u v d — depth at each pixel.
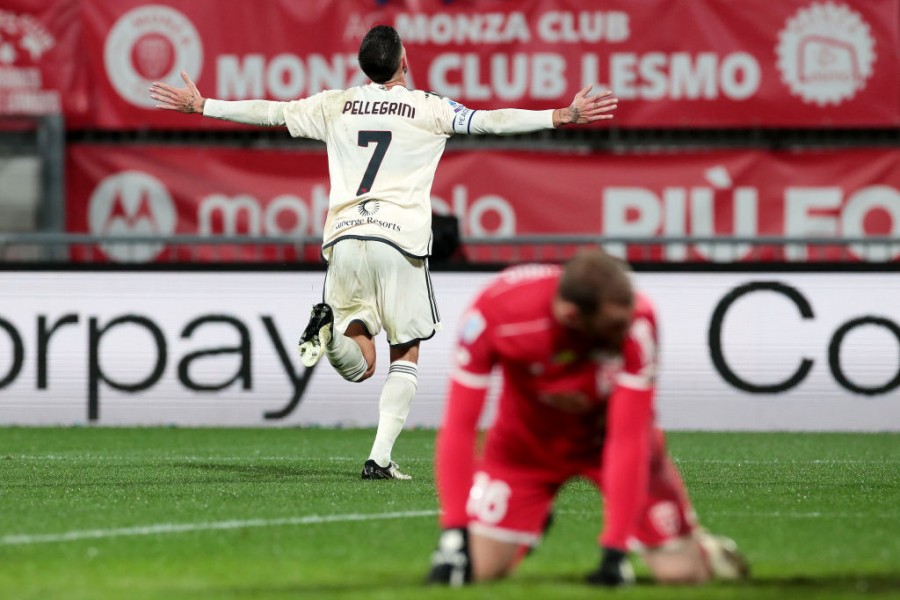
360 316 24.70
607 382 13.46
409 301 24.67
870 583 14.48
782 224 45.88
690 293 39.94
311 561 15.84
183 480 24.45
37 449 32.72
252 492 22.39
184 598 13.61
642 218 45.94
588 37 45.50
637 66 45.62
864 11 45.38
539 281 13.45
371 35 24.95
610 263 12.69
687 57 45.59
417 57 45.47
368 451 32.28
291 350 40.00
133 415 40.00
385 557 16.14
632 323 12.87
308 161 46.16
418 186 24.67
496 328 13.42
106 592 13.93
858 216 45.75
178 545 16.89
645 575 15.12
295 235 45.66
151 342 40.00
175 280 40.03
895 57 45.44
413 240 24.53
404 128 24.61
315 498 21.52
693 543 14.06
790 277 39.88
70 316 40.03
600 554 16.52
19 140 45.94
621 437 13.20
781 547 17.03
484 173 45.72
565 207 45.84
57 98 45.75
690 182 45.84
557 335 13.17
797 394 39.88
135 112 45.91
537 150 45.97
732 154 45.81
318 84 45.66
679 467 28.30
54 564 15.56
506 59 45.50
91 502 21.00
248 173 46.16
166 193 46.12
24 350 40.00
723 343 39.88
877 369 39.78
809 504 21.39
